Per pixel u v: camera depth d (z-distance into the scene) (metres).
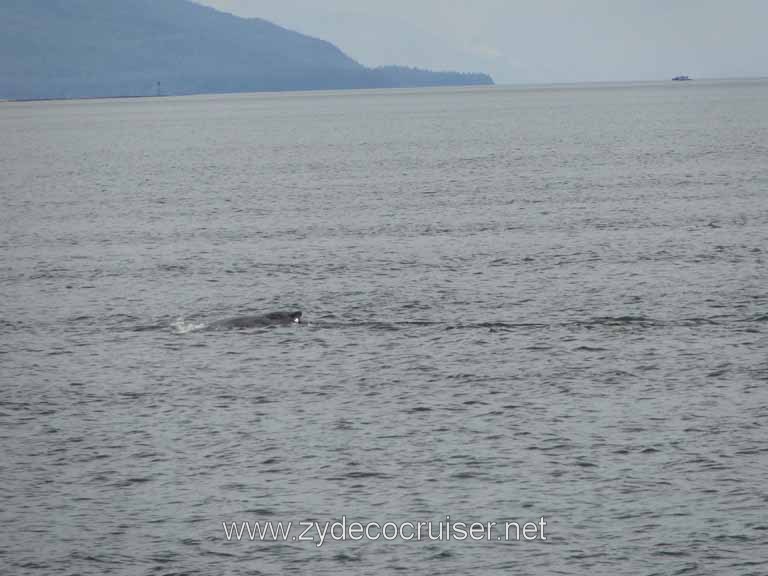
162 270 138.00
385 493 67.12
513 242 151.00
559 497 66.06
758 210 175.62
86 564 59.66
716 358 92.75
